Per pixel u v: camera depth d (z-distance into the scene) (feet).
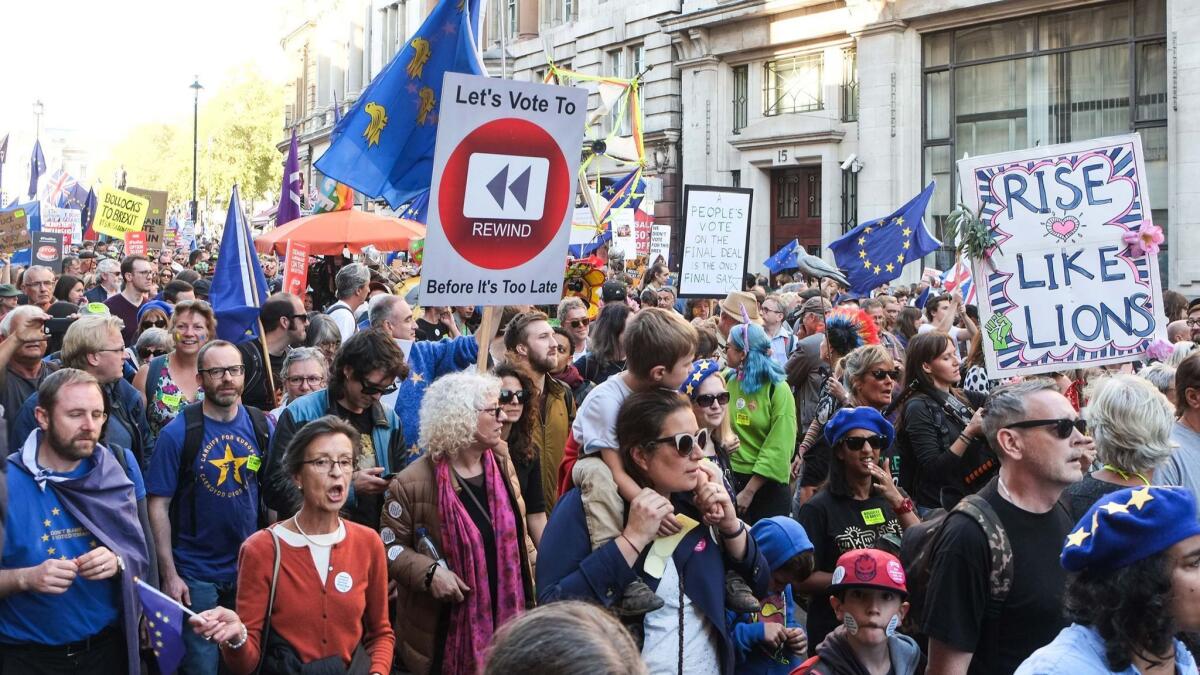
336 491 14.39
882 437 16.40
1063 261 21.79
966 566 12.25
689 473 12.12
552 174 18.40
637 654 6.03
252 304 28.25
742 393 23.38
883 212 86.12
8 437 19.16
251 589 14.14
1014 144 80.43
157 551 17.97
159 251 78.48
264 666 14.03
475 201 17.78
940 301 35.24
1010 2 78.23
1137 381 14.74
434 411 15.96
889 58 85.15
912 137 85.56
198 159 260.42
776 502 23.22
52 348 29.19
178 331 23.21
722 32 98.94
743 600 12.53
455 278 17.70
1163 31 72.54
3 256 46.01
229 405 18.69
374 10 193.77
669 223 105.70
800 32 92.43
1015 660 12.28
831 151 91.20
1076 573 9.57
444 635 15.98
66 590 14.92
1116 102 75.10
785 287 54.70
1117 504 9.30
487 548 16.01
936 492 20.07
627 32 110.63
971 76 82.89
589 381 25.64
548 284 18.51
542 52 126.31
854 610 12.57
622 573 11.63
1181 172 70.69
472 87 17.58
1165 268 72.38
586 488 12.56
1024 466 12.58
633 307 38.27
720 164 100.78
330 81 219.61
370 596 14.88
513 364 20.12
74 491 15.23
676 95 105.91
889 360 20.98
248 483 18.78
